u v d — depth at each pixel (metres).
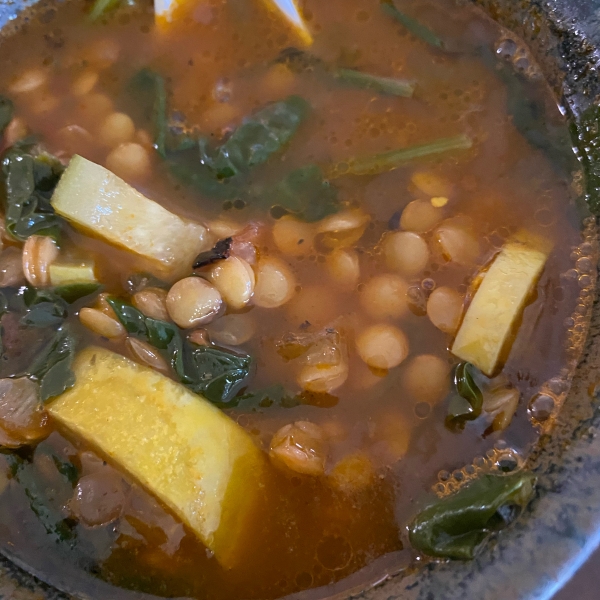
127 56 0.22
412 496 0.19
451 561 0.18
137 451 0.19
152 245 0.20
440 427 0.19
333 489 0.19
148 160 0.21
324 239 0.21
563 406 0.19
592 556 0.18
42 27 0.22
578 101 0.21
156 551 0.19
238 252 0.20
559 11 0.21
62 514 0.19
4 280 0.20
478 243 0.20
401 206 0.21
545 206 0.20
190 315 0.20
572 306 0.20
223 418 0.19
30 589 0.18
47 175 0.21
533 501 0.18
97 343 0.20
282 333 0.20
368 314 0.20
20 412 0.19
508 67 0.21
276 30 0.22
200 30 0.22
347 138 0.21
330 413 0.20
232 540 0.19
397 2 0.22
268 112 0.21
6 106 0.22
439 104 0.21
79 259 0.20
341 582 0.19
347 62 0.22
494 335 0.19
